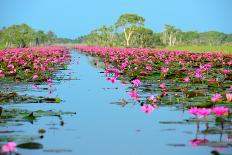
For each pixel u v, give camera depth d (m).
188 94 10.30
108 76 18.48
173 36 117.81
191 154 5.55
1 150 5.50
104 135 6.75
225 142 6.05
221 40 147.38
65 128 7.29
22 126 7.37
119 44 109.88
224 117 7.71
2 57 27.59
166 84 13.38
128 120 8.01
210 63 24.02
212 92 11.20
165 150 5.80
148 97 10.70
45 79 15.39
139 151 5.77
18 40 101.38
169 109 9.11
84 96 11.65
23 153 5.59
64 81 16.14
